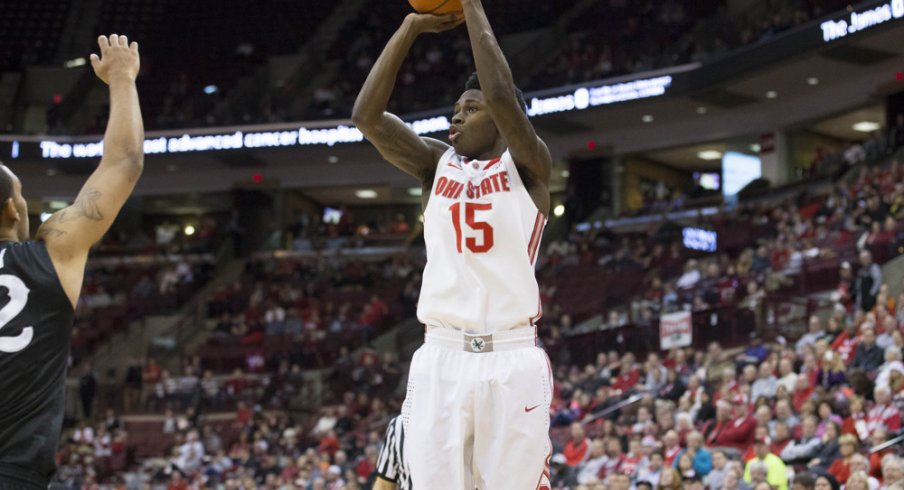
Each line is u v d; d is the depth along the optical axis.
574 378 27.20
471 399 5.16
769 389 20.23
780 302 26.36
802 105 39.41
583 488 16.72
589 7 47.59
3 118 49.44
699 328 27.28
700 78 37.00
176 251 49.25
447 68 46.56
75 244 4.79
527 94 40.53
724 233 35.69
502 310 5.22
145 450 35.03
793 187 37.62
